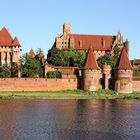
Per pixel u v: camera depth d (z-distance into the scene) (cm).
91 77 15012
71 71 15838
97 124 7225
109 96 13562
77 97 13162
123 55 15175
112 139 5966
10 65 16912
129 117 8181
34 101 11694
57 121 7544
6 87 14662
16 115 8325
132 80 15125
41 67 16162
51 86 14812
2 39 17550
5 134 6225
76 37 19575
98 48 19275
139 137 6112
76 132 6425
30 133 6316
